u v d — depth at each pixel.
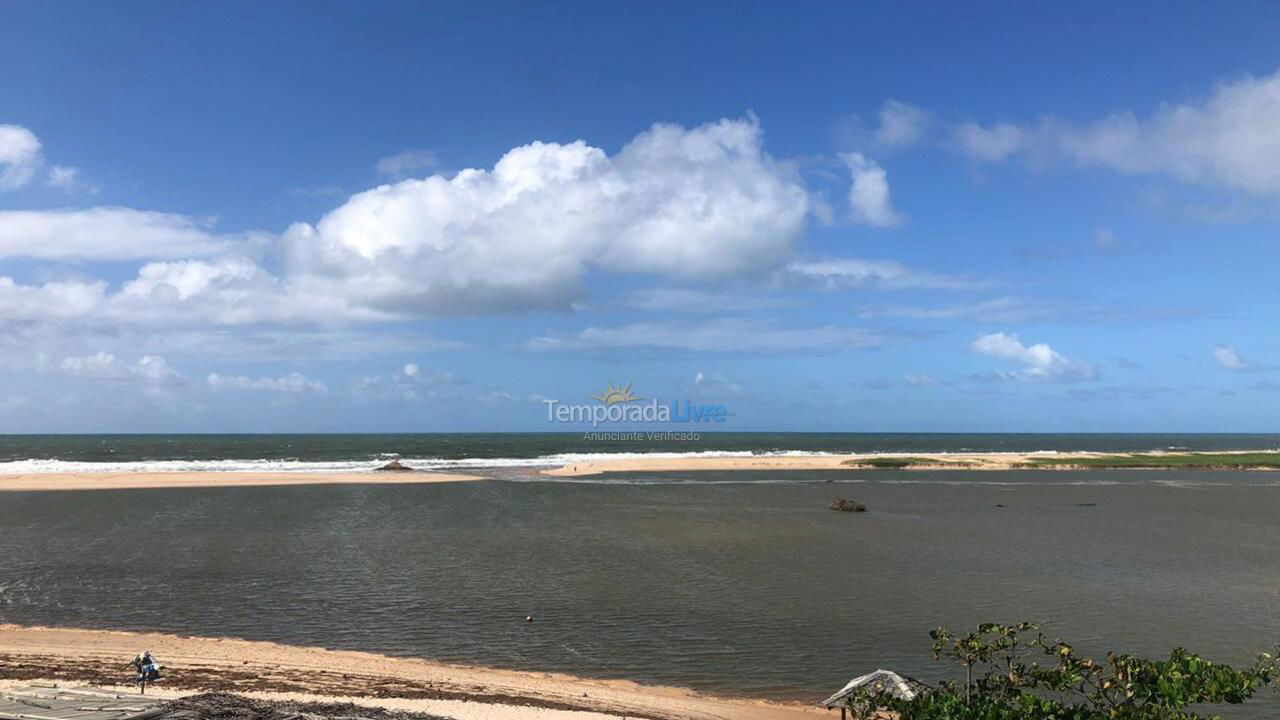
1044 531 47.88
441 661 22.38
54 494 60.81
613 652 23.42
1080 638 25.42
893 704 15.21
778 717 18.62
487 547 39.97
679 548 40.22
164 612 26.97
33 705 13.87
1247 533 47.72
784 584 32.12
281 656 22.12
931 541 43.38
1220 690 13.75
